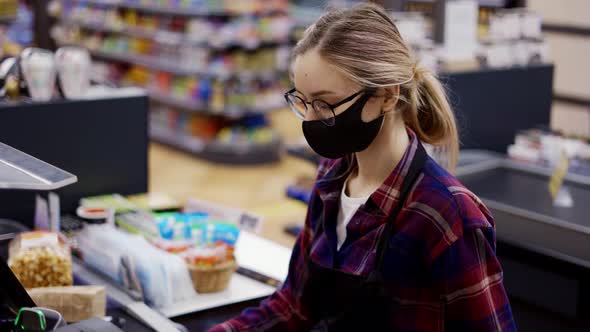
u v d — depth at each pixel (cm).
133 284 207
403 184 150
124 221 249
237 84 774
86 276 219
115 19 898
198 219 248
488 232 149
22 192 272
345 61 142
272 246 260
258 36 774
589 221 263
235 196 649
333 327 156
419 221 146
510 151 349
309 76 145
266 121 805
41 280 203
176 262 214
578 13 521
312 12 825
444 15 353
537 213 271
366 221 154
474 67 364
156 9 828
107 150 294
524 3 419
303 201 328
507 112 375
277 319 176
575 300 265
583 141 371
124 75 913
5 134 269
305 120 150
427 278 148
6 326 160
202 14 776
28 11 688
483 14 383
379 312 150
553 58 541
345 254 157
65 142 282
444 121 160
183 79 821
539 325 279
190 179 704
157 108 862
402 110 155
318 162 343
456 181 152
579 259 246
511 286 287
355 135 146
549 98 396
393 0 341
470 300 146
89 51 952
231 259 225
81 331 141
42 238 211
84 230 234
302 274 173
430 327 149
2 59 288
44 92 277
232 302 216
